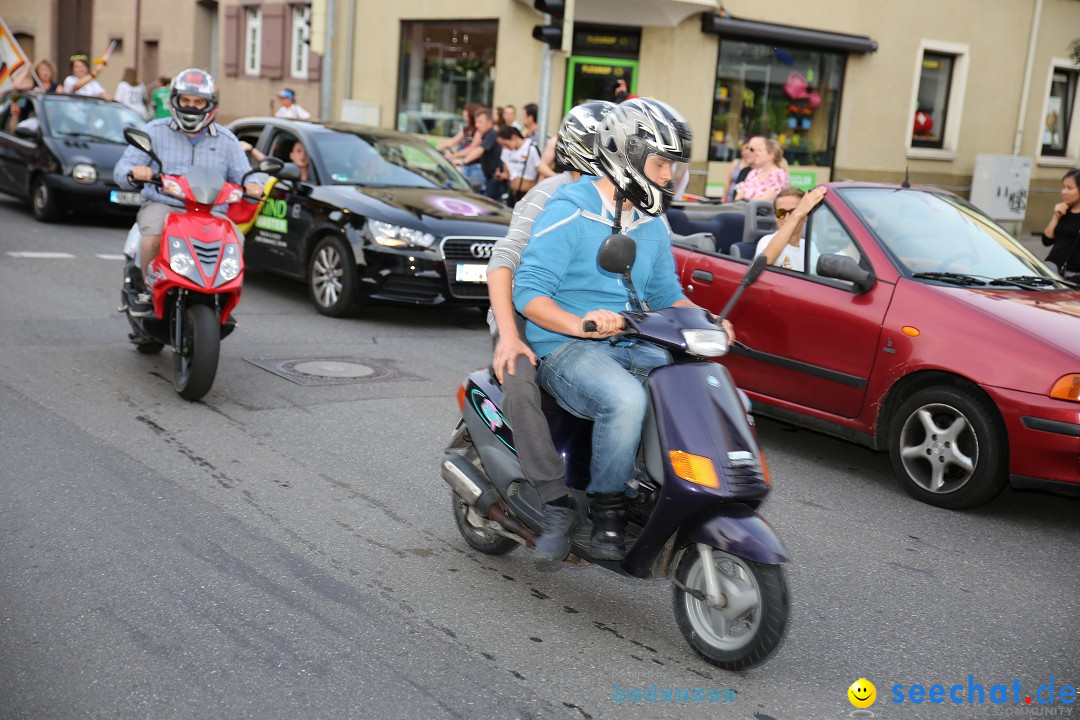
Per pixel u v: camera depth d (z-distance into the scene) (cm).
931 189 743
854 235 674
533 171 1460
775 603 382
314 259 1046
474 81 1961
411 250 994
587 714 366
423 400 752
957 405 605
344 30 2169
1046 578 525
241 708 353
